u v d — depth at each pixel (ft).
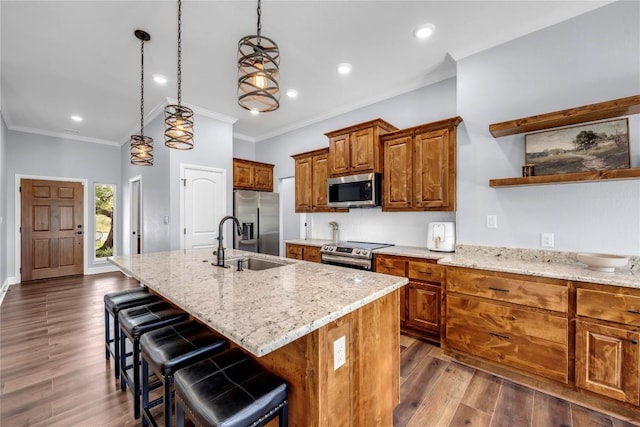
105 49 8.66
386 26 7.65
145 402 5.11
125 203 18.79
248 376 3.77
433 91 10.57
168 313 6.06
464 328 7.36
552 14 7.12
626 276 5.75
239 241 14.79
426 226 10.69
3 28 7.64
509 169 7.92
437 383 6.66
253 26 7.62
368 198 10.59
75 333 9.33
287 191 19.33
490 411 5.73
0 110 12.67
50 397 6.15
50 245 17.12
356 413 4.25
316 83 10.87
